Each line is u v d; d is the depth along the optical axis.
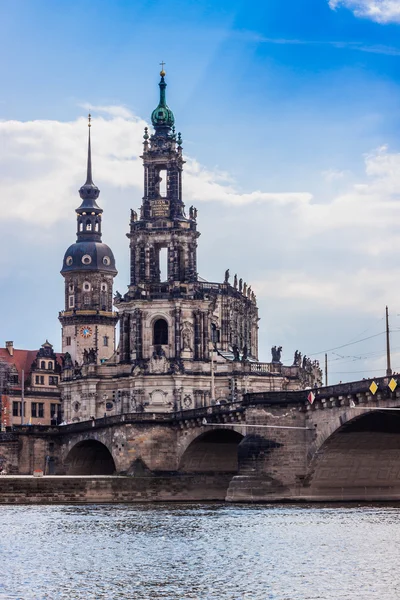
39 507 174.88
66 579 94.75
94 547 114.94
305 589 88.88
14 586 91.62
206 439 199.12
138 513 157.50
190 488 199.00
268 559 103.94
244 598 85.94
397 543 113.62
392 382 140.00
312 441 165.38
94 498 191.50
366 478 169.75
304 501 167.75
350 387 155.50
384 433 160.00
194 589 89.81
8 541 121.12
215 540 118.62
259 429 170.00
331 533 123.00
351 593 87.00
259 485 168.88
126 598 86.75
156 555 108.12
